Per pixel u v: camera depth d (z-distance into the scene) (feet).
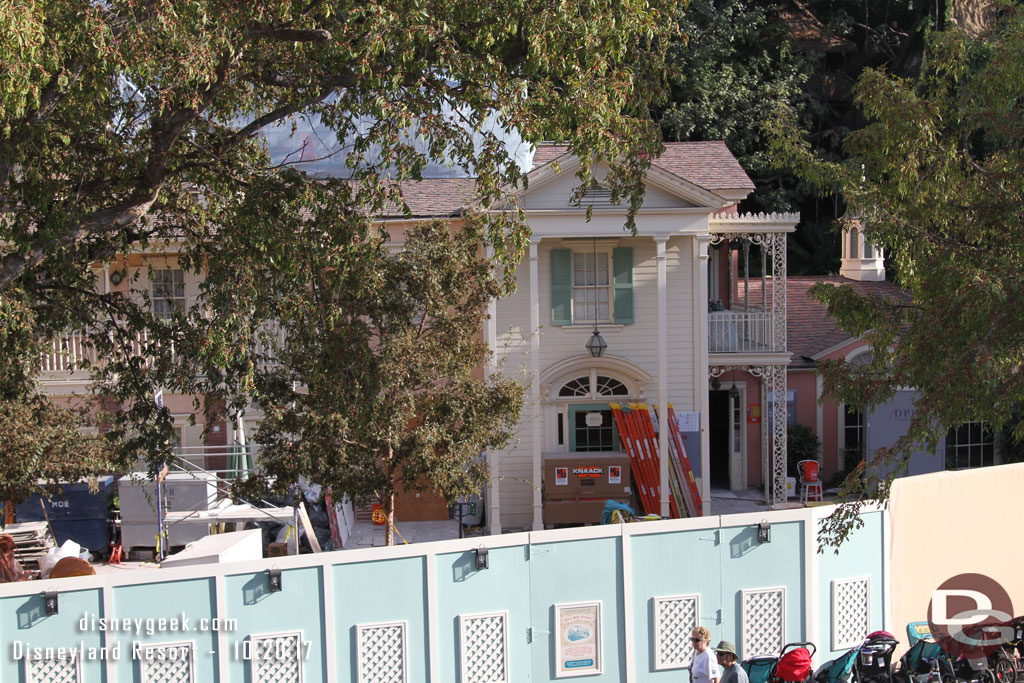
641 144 41.16
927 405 37.35
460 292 48.57
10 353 40.63
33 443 48.42
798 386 78.33
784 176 118.83
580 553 39.93
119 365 43.34
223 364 37.78
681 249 71.20
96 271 67.56
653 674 40.52
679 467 68.80
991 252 40.86
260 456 47.60
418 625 38.47
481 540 38.99
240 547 47.83
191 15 34.17
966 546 44.96
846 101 126.11
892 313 44.78
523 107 35.81
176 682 36.47
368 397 42.39
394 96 37.27
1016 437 40.88
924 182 43.47
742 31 114.11
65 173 39.70
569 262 70.64
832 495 76.28
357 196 39.99
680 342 71.36
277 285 39.11
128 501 60.95
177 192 43.96
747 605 41.32
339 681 37.78
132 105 41.24
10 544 46.62
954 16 101.19
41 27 30.01
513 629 39.37
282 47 41.96
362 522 70.33
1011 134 44.29
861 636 42.60
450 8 35.83
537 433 66.39
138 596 36.29
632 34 39.75
